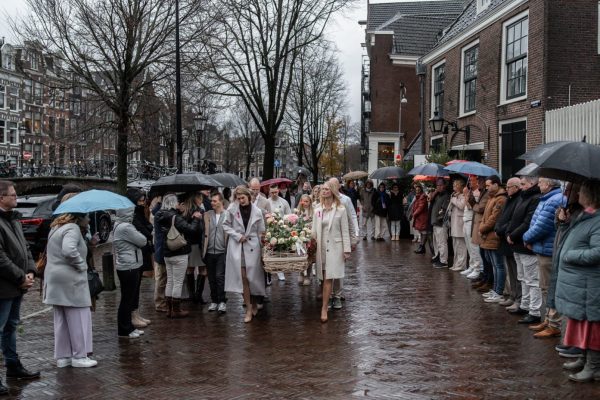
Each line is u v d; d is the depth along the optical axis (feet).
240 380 17.16
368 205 58.03
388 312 25.95
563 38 47.39
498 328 22.84
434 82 73.36
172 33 54.03
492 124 56.08
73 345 18.72
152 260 27.84
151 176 106.83
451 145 65.62
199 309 27.53
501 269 27.48
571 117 42.39
